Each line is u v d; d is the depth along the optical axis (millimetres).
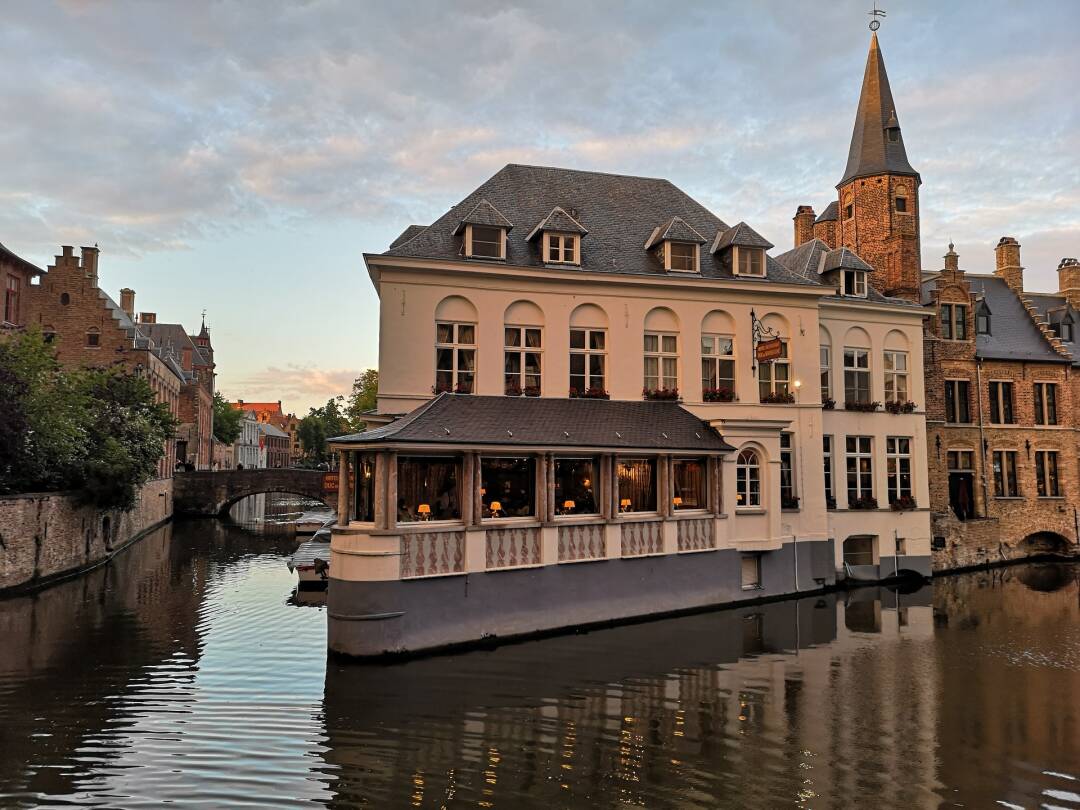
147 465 29578
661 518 16906
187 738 9547
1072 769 8625
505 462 15406
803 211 27719
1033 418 26938
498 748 9250
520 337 18000
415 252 17531
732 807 7652
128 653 13891
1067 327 29266
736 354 19703
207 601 19375
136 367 40688
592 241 19719
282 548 31594
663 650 14039
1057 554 27125
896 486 22484
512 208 19703
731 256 20141
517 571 14703
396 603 13156
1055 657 13703
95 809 7531
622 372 18641
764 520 18656
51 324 40656
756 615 17219
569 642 14523
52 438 23844
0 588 19797
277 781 8258
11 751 9125
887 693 11539
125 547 31016
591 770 8594
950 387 26016
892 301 23047
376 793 7965
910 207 24281
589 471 16484
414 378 16969
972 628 16109
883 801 7789
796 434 20188
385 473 13312
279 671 12562
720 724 10133
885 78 25250
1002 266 30297
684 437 17578
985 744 9414
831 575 20641
